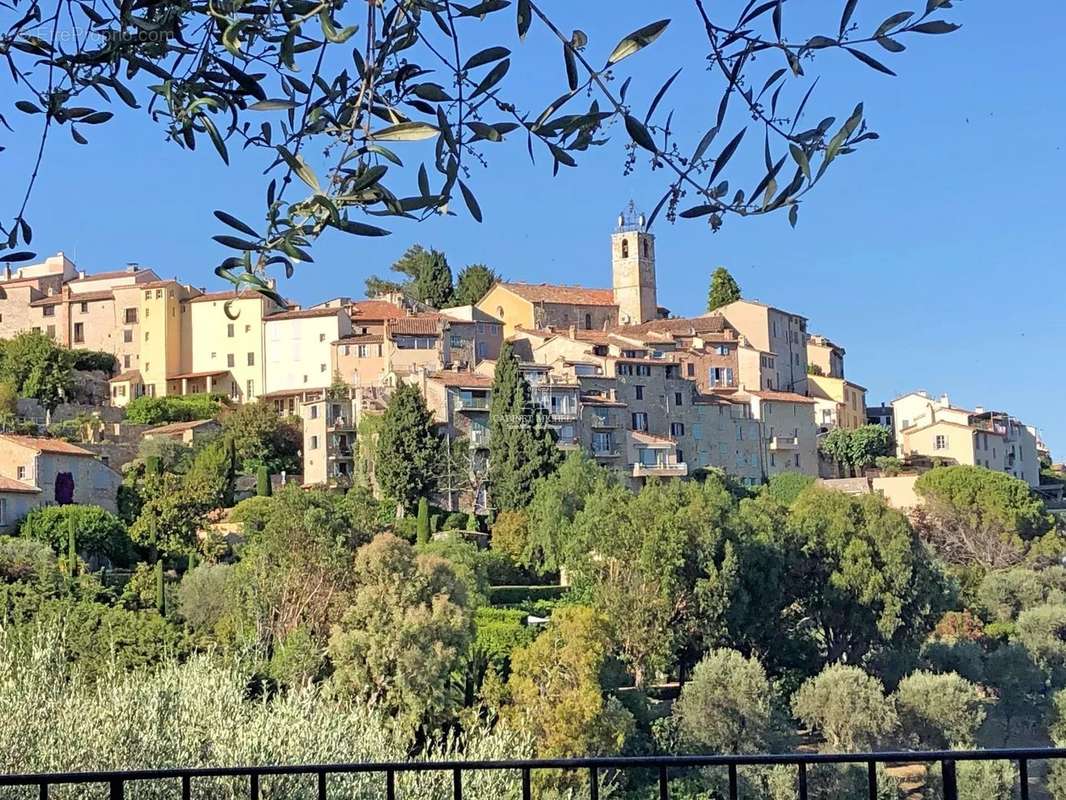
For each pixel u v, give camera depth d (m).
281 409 135.62
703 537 75.69
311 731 32.00
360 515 74.81
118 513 94.44
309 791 28.97
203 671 35.44
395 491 108.25
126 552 87.00
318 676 53.91
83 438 119.38
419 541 97.06
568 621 55.66
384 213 6.12
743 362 143.75
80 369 140.62
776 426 138.12
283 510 67.56
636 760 6.27
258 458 123.38
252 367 141.38
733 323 152.00
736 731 58.12
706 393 137.88
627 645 72.94
